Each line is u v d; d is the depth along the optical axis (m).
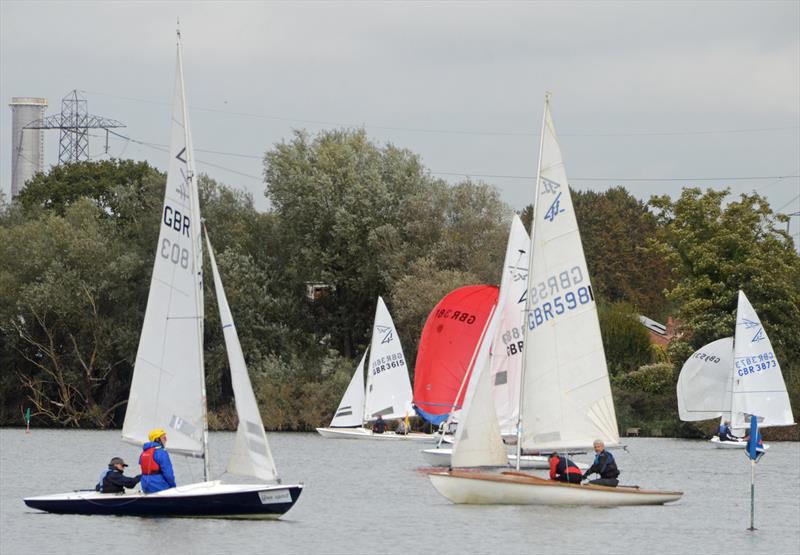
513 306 155.25
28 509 109.50
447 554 90.62
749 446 106.12
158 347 103.88
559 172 117.19
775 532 103.50
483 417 115.38
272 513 101.94
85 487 135.62
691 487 143.88
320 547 92.31
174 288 103.69
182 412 103.44
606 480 116.38
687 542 97.38
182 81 104.00
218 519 102.56
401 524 104.00
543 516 108.44
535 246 116.69
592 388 117.19
